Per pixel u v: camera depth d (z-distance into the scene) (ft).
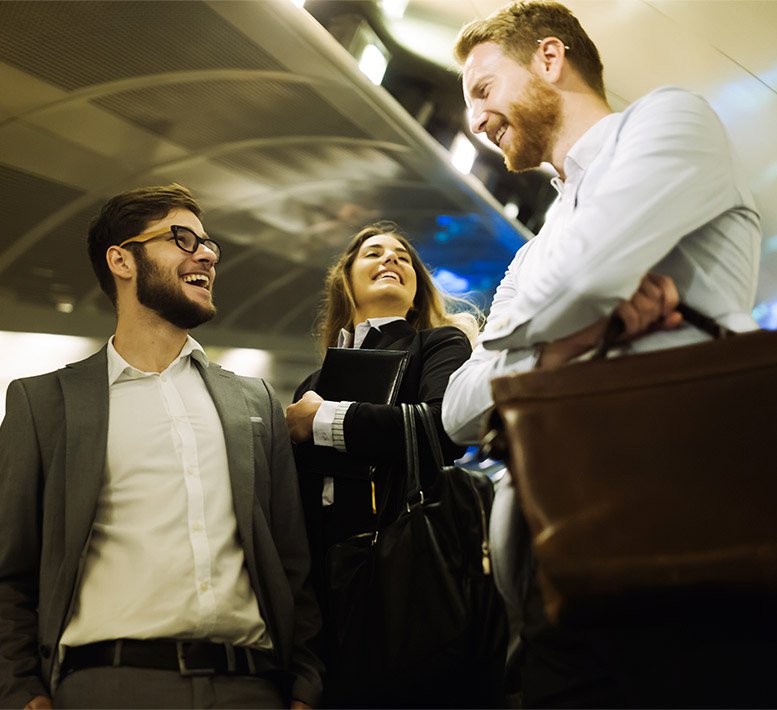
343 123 27.25
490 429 4.20
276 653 6.20
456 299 11.20
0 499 6.14
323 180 32.48
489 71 5.64
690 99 4.65
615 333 4.31
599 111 5.41
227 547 6.28
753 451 3.51
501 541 4.61
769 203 24.76
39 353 33.88
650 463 3.58
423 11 22.36
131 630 5.67
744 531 3.36
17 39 20.63
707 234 4.53
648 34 17.57
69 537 5.89
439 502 5.96
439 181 32.78
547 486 3.63
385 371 7.52
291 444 7.38
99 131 26.30
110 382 6.69
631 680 3.84
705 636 3.70
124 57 21.95
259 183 32.19
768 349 3.72
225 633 5.94
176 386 6.88
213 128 27.07
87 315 35.58
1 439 6.35
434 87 28.63
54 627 5.69
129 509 6.13
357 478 6.93
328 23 23.81
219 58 22.35
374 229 10.06
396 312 9.09
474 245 40.68
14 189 28.09
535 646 4.47
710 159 4.37
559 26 5.55
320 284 42.78
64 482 6.11
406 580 5.80
